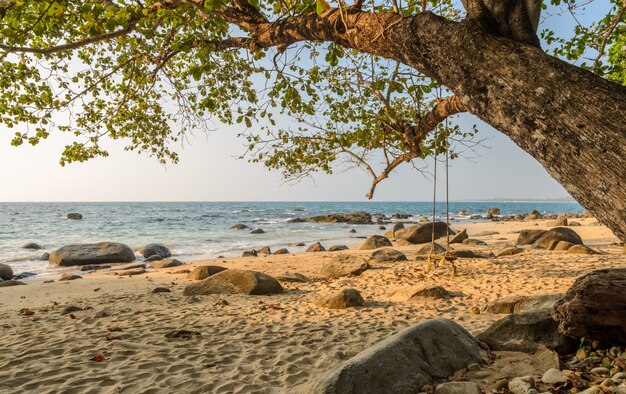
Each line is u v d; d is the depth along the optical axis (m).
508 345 4.54
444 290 8.96
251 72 5.89
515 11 2.30
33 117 6.40
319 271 13.83
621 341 3.93
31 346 5.72
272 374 4.53
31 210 99.06
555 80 2.00
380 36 2.77
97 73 6.86
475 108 2.28
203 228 42.22
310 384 3.71
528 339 4.51
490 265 12.95
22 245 27.91
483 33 2.31
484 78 2.21
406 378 3.59
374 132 5.91
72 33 5.82
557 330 4.46
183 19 4.60
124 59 6.77
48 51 4.38
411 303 8.36
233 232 38.03
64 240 31.23
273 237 33.66
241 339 5.94
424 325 4.33
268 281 10.09
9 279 15.52
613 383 3.19
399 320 6.87
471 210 117.88
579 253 15.27
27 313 8.06
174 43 4.67
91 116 7.14
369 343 5.61
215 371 4.64
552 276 10.59
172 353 5.29
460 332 4.55
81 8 3.97
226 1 3.78
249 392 4.02
